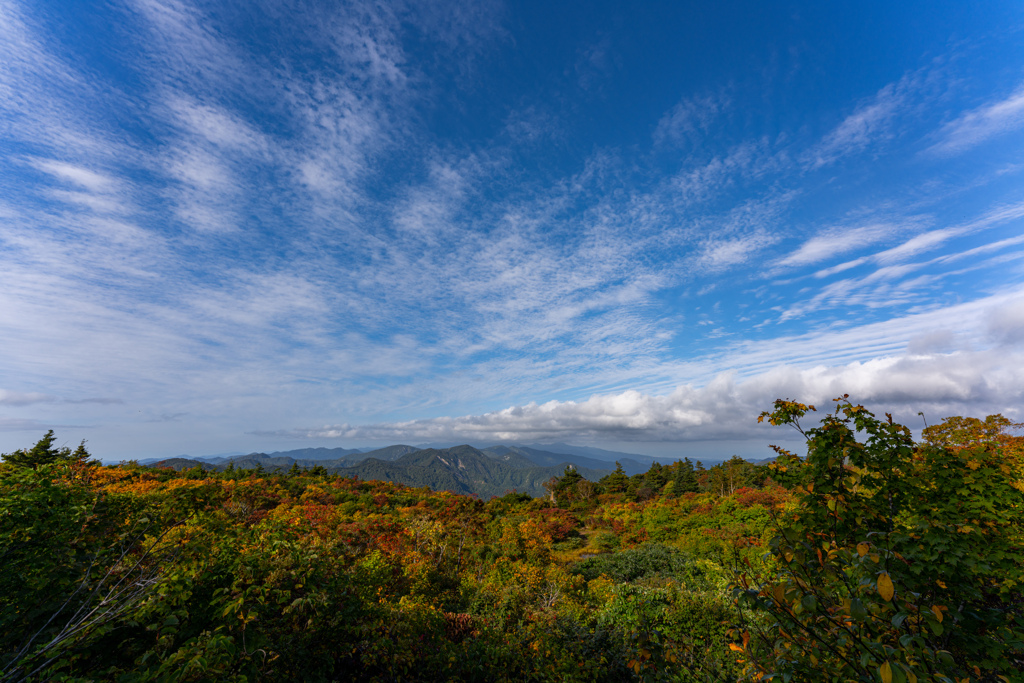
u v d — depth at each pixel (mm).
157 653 3906
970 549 2889
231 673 3805
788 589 2678
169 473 25594
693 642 6480
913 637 2133
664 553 16969
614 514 29875
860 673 2424
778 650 2789
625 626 8039
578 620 8758
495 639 7621
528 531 18234
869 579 2430
